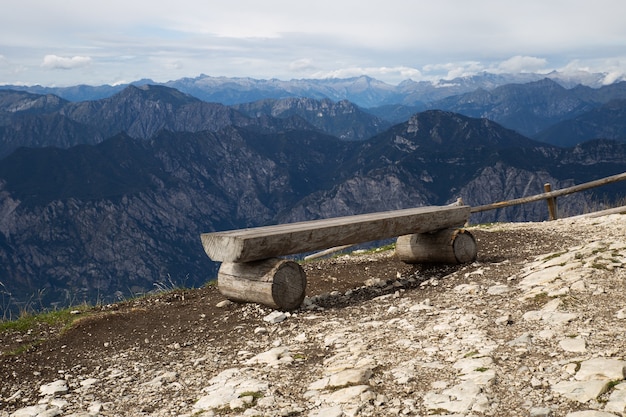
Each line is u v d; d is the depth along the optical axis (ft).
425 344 7.14
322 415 5.48
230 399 6.14
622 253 10.00
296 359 7.36
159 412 6.21
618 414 4.58
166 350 8.71
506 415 4.95
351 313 9.65
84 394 7.08
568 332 6.70
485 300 8.98
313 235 10.31
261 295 10.02
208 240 10.08
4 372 8.16
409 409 5.34
